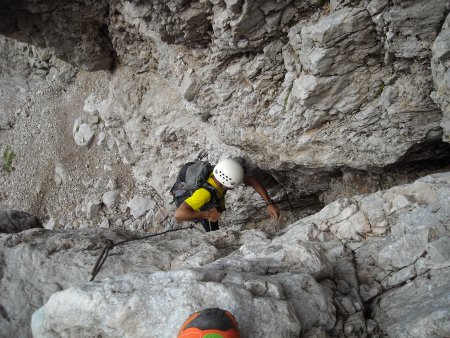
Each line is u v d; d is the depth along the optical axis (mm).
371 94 4230
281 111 4883
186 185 4824
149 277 2713
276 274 3053
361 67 4066
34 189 11148
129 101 7258
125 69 7141
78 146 10781
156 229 9234
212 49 4941
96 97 10602
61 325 2672
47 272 3789
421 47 3604
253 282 2684
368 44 3859
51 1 5270
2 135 12125
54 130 11305
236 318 2471
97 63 6844
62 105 11359
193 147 7094
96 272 3469
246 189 6680
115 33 6141
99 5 5562
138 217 9469
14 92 12148
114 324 2512
